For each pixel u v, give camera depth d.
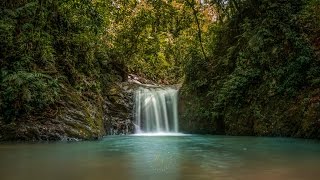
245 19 15.43
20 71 10.91
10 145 9.25
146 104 18.02
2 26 10.91
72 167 5.69
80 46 15.56
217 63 16.59
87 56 16.02
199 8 19.12
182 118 16.91
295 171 5.27
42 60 12.48
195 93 16.72
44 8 13.05
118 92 18.05
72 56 14.96
